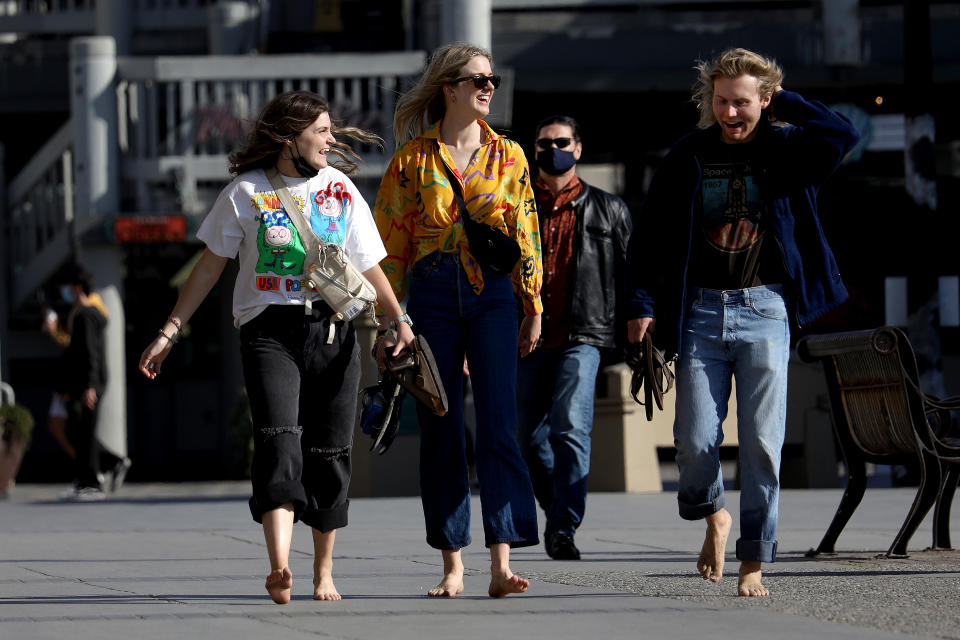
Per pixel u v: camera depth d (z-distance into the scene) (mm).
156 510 38844
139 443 74438
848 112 63719
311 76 61938
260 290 18328
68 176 64875
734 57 18828
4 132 79688
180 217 61125
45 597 19719
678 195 19188
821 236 19016
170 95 62531
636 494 41062
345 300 18281
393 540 28828
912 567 23156
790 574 22172
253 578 22219
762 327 18891
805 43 64188
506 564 19312
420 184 19531
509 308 19672
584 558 25297
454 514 19656
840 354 25266
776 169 18938
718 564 19844
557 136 26594
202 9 78312
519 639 15508
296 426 18156
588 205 26812
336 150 19500
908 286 49688
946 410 25781
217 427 74875
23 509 39812
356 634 15898
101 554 26453
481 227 19328
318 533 19125
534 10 64938
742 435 19047
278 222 18328
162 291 74688
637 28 64312
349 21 82062
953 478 25328
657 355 19469
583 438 25625
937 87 64750
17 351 71125
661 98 66812
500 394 19422
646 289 19594
